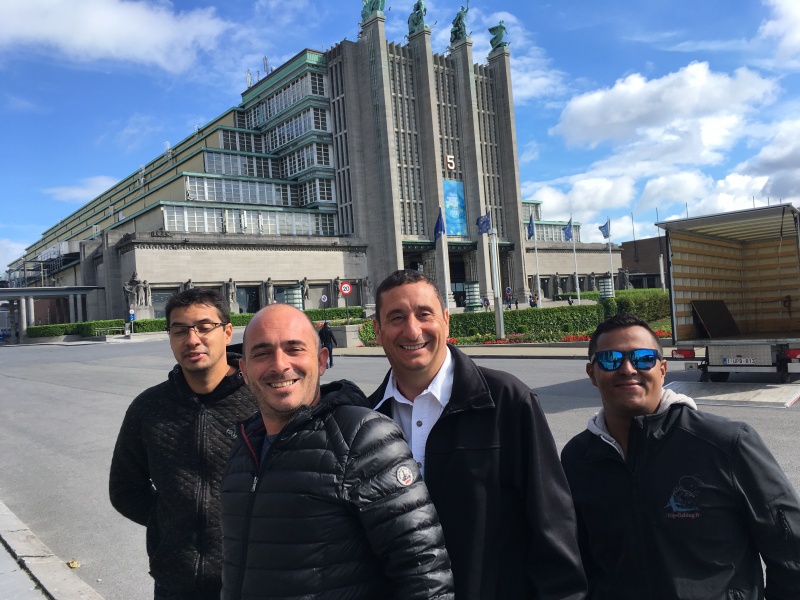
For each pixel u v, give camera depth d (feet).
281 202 232.12
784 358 40.04
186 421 10.51
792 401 34.24
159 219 201.26
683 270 46.60
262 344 7.58
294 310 7.97
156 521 10.94
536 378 52.31
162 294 181.88
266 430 8.03
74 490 25.94
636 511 8.49
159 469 10.28
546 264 261.24
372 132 222.89
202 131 276.62
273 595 6.82
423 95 230.07
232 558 7.33
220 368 10.91
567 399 39.86
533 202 320.09
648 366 8.80
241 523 7.32
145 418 10.70
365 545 7.08
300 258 206.18
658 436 8.62
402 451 7.32
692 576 8.12
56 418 44.06
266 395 7.57
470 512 7.89
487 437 8.09
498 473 8.02
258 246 197.57
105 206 315.37
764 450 8.32
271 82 247.29
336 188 230.89
